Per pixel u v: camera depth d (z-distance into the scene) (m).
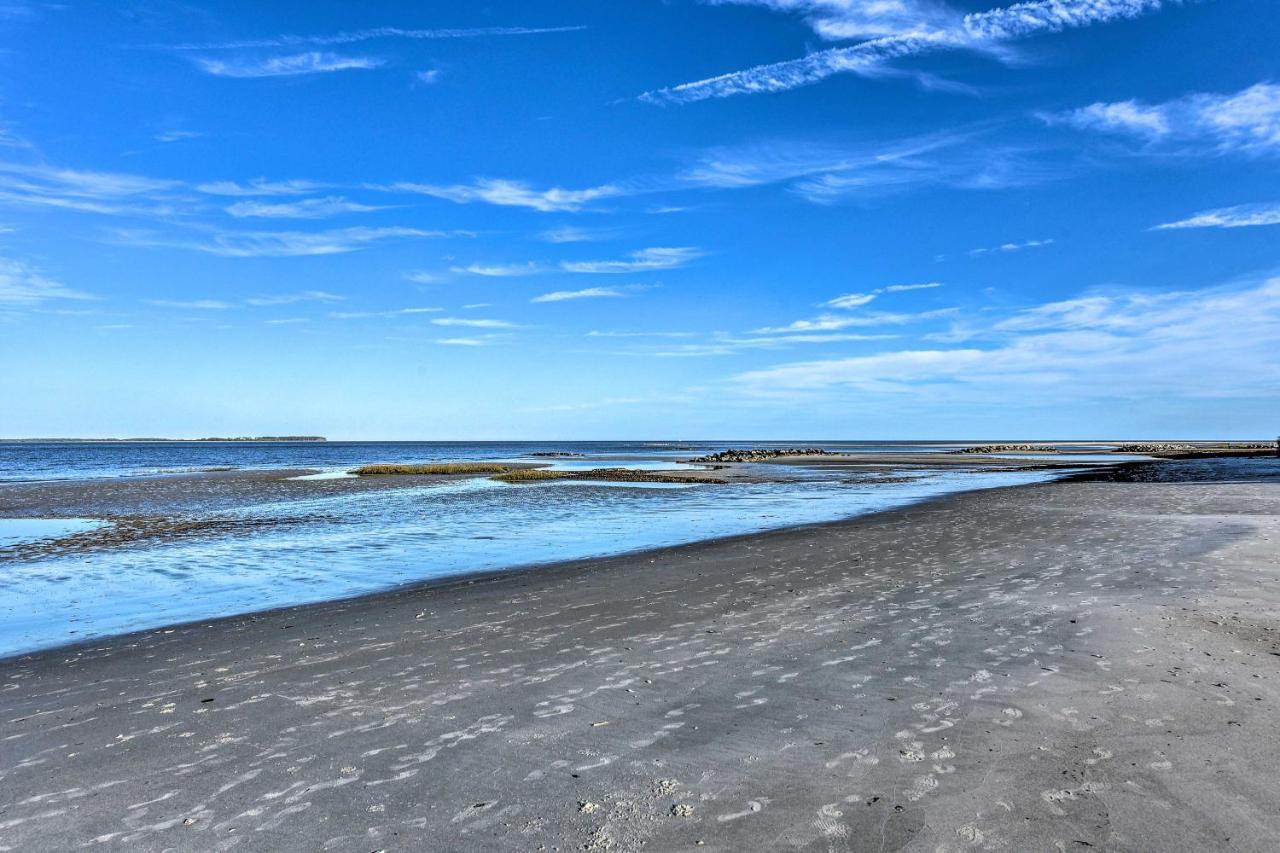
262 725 5.80
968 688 6.20
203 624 9.45
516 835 4.11
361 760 5.11
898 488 32.69
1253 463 50.72
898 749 5.06
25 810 4.51
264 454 122.62
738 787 4.60
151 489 36.53
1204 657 6.79
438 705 6.15
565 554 14.80
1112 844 3.85
